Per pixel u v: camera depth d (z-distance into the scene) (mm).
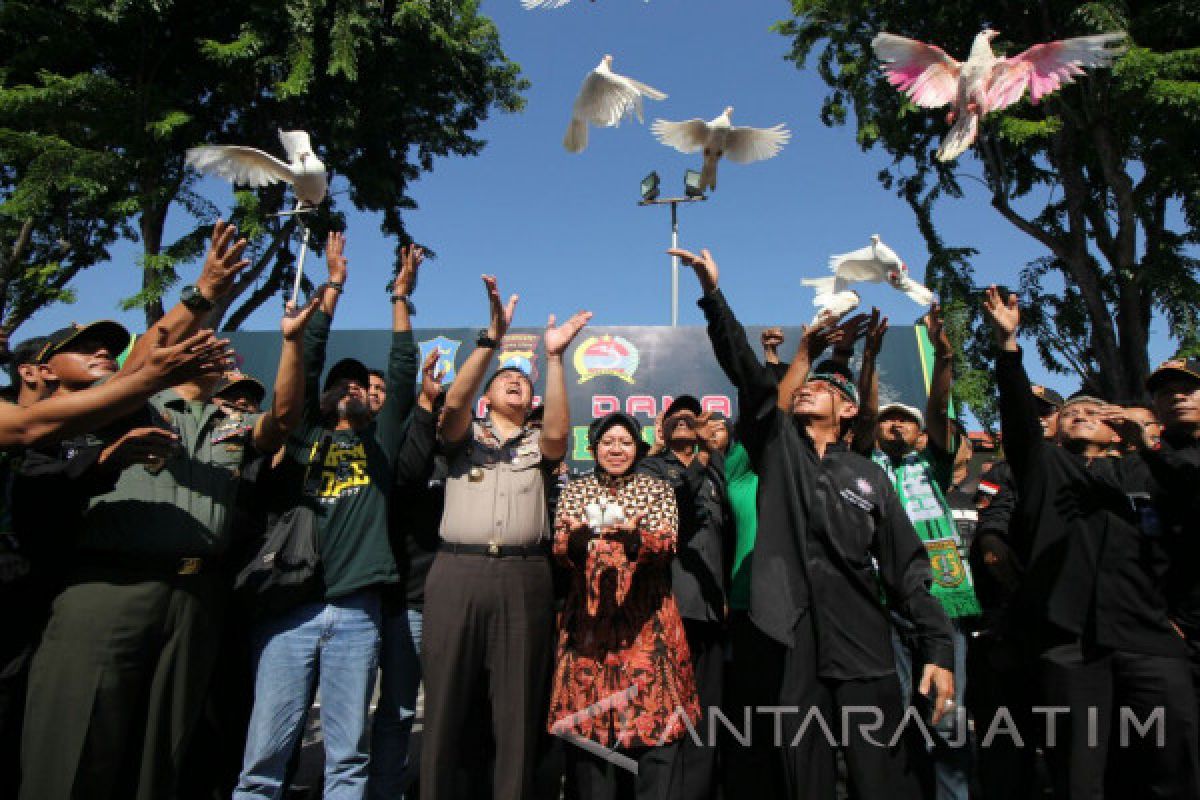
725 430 3990
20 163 10914
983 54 2836
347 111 11602
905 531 2779
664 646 2967
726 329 2916
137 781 2678
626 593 2895
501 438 3344
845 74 12188
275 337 8344
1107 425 3264
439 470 3580
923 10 11336
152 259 10641
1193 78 9875
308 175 3400
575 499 3096
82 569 2629
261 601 3055
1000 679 3510
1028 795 3350
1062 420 3498
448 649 2939
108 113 10586
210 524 2850
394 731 3363
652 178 9297
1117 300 11914
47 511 2580
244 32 11000
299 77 10539
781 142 3742
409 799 3688
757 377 2883
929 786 2754
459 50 12484
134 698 2633
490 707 3137
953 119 2928
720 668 3357
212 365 2285
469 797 2986
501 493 3156
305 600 3068
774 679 2742
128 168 10828
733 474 3484
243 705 3420
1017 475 3016
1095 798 2660
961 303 11156
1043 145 11555
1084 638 2807
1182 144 10508
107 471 2529
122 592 2607
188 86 11555
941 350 3445
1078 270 11242
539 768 3186
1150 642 2719
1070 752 2736
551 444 3219
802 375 3070
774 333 3707
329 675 3053
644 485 3129
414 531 3553
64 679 2504
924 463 3729
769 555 2783
